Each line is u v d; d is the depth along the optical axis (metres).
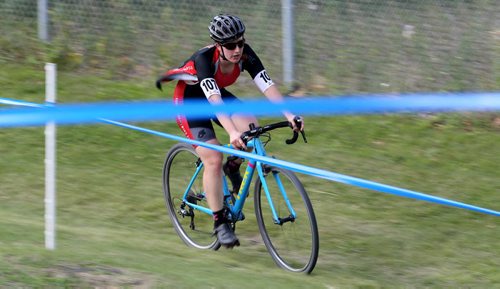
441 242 17.20
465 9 24.92
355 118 23.89
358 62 25.19
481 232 17.72
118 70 26.80
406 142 22.53
